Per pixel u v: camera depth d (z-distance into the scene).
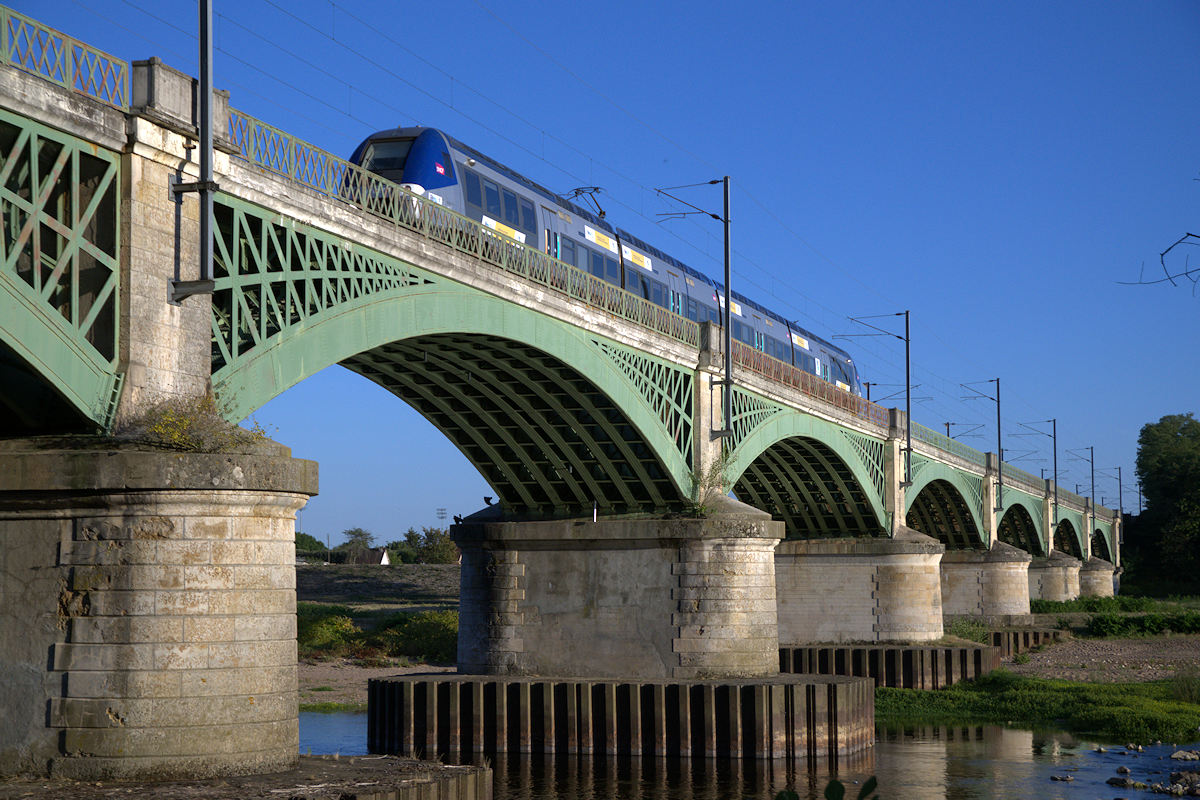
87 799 18.30
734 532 41.53
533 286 33.72
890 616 62.12
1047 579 107.19
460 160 36.53
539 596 43.00
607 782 35.78
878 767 38.81
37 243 19.42
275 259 26.08
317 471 22.14
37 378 20.50
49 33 19.75
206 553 20.19
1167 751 42.19
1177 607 97.75
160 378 21.41
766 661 42.12
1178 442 168.88
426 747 40.56
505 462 43.12
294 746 21.39
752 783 35.66
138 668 19.67
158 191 21.64
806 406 52.56
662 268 49.03
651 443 39.94
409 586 109.94
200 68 21.58
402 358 35.31
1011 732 47.19
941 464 74.06
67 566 19.97
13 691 19.89
